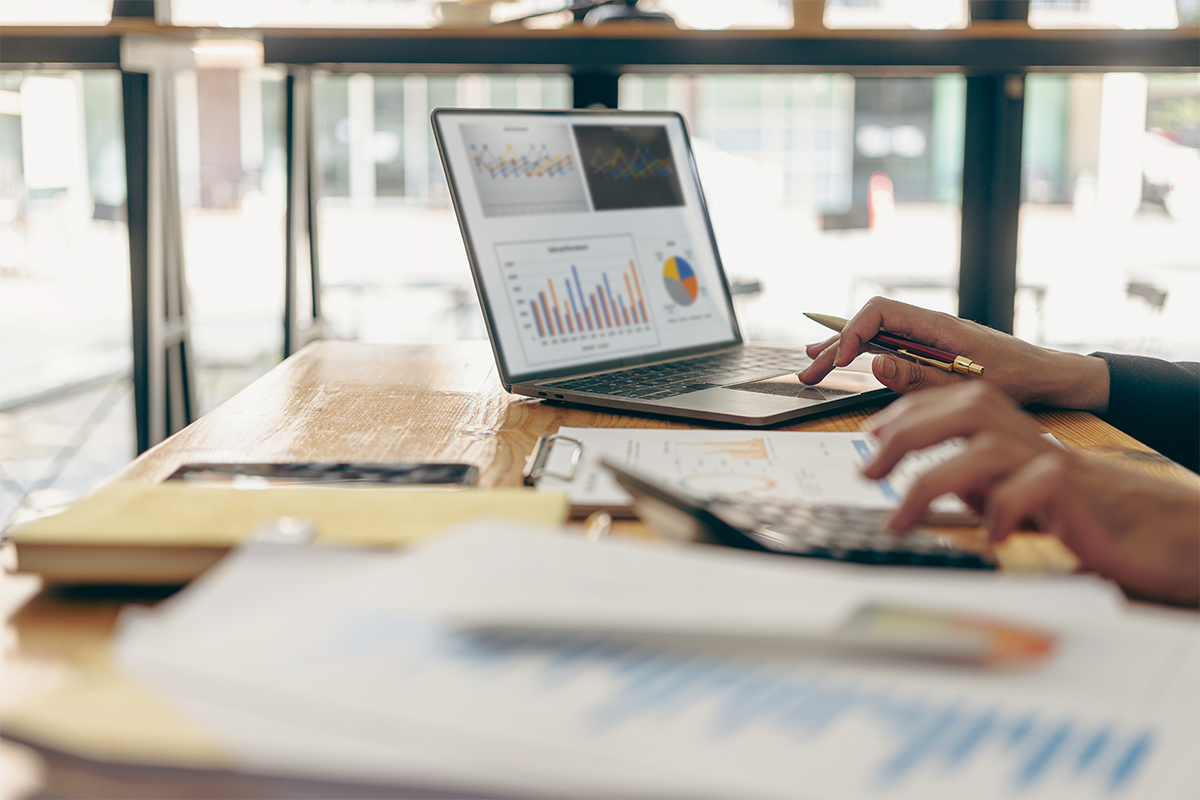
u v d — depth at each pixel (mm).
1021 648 250
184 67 1712
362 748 206
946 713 226
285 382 865
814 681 238
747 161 4328
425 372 922
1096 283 3607
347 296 3801
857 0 2121
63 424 3086
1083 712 226
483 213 827
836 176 4461
